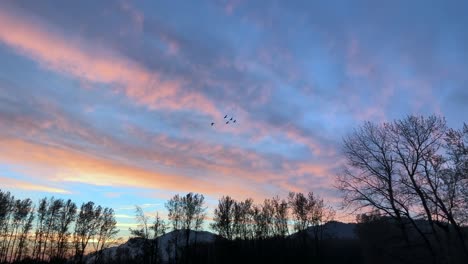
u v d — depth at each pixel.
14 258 81.44
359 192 35.28
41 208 86.00
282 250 88.00
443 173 32.31
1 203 80.00
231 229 89.38
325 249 86.44
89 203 88.50
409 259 34.91
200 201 87.81
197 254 84.38
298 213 89.44
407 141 33.97
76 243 85.56
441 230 33.44
